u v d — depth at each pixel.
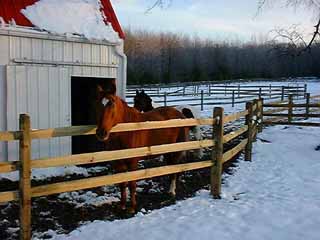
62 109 8.41
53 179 7.54
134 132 5.70
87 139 10.20
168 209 5.93
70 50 8.49
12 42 7.58
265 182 7.57
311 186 7.24
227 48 79.69
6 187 6.80
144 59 70.25
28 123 4.39
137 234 4.90
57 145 8.35
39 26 7.95
